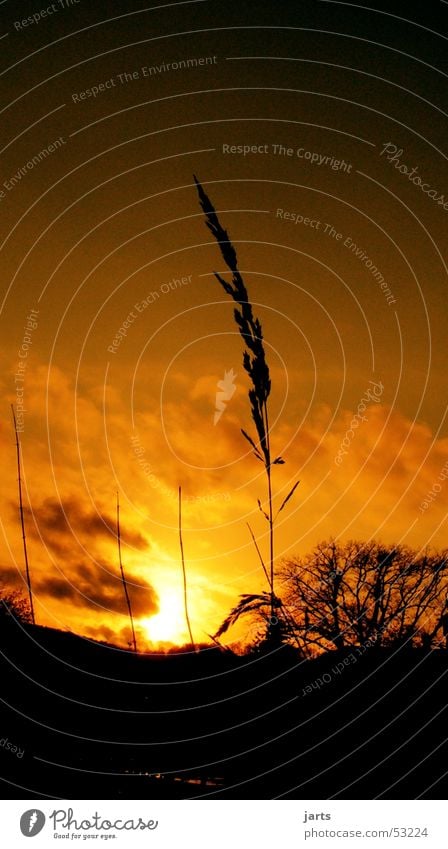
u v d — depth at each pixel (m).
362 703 11.56
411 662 12.23
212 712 11.56
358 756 10.86
